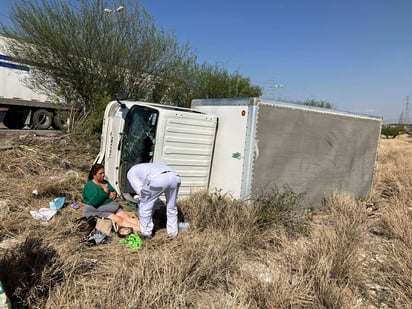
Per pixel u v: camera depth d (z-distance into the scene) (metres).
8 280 3.05
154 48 12.26
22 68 13.29
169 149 5.50
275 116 5.75
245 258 4.23
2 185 6.00
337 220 5.47
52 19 10.82
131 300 2.87
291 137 6.05
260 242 4.55
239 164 5.68
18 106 13.49
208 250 3.79
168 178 4.34
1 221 4.49
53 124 14.50
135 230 4.68
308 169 6.45
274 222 5.10
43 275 3.07
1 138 8.80
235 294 3.19
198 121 5.73
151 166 4.53
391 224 5.37
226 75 14.73
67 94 11.60
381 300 3.43
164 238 4.50
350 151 7.23
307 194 6.52
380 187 8.78
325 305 3.16
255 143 5.56
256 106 5.48
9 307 2.48
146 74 12.49
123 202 6.08
